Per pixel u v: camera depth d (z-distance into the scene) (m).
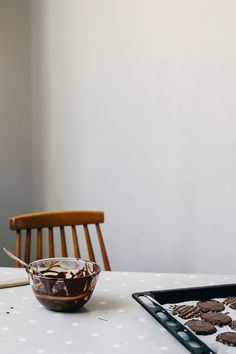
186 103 2.41
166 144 2.45
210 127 2.42
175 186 2.46
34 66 2.46
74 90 2.46
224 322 1.13
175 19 2.38
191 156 2.44
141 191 2.49
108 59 2.43
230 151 2.42
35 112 2.49
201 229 2.47
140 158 2.47
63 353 1.00
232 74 2.38
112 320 1.17
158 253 2.52
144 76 2.42
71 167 2.51
